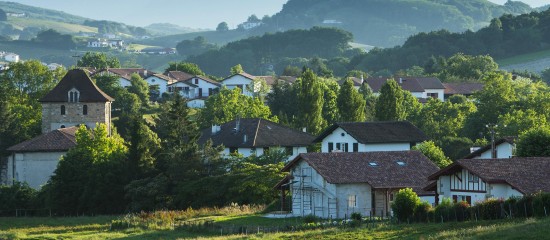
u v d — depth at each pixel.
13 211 161.00
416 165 130.62
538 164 109.62
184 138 175.62
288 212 132.12
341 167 126.88
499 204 95.94
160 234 113.94
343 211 123.56
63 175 161.38
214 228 115.12
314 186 127.00
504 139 142.38
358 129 169.50
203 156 160.62
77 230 125.38
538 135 134.75
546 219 87.31
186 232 115.44
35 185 185.12
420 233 90.62
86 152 164.00
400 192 104.19
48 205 160.62
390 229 96.19
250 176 147.62
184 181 155.38
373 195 125.31
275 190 146.12
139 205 154.12
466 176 109.31
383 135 168.50
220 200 149.62
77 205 160.25
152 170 161.38
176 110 178.62
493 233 82.38
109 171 160.50
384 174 126.75
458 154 185.00
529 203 93.69
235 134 183.50
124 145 174.75
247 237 99.25
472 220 95.94
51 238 114.31
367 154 131.88
